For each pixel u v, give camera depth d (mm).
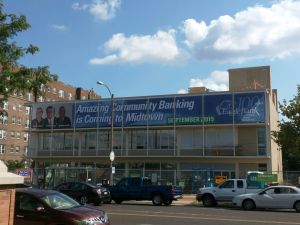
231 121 45656
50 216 11109
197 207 26953
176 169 48469
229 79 59562
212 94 46938
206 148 47125
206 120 46656
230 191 27438
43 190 12156
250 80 58469
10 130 79250
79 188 27391
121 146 51062
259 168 45406
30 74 11023
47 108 54906
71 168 40719
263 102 44844
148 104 49688
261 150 45469
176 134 48906
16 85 10633
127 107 50656
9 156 78750
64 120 53719
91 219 11023
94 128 51938
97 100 52531
